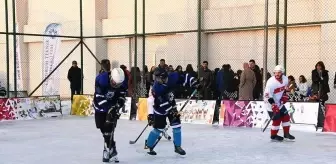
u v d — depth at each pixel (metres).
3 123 11.82
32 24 22.50
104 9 20.20
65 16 21.22
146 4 18.41
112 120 6.36
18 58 22.75
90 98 13.75
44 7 22.05
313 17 14.38
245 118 10.70
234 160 6.65
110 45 19.86
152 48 18.36
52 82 19.19
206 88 12.32
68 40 21.12
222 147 7.79
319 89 11.23
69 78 15.18
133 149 7.59
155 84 6.78
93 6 20.11
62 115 13.83
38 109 13.25
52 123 11.72
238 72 13.03
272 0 15.25
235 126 10.78
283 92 8.37
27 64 22.83
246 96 11.35
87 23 20.34
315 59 14.43
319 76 11.27
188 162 6.51
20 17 22.81
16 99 12.83
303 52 14.70
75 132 9.91
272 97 8.29
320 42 14.25
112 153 6.52
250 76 11.34
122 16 19.58
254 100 10.97
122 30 19.36
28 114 12.98
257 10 15.49
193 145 8.01
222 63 16.50
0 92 20.81
